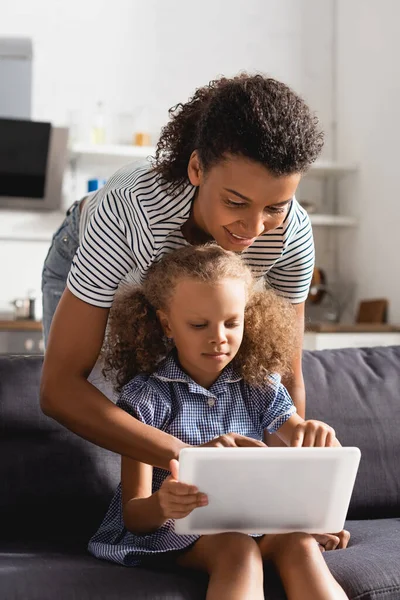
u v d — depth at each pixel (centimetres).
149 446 140
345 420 188
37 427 168
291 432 159
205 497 129
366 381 197
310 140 129
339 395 191
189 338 153
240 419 161
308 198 507
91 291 147
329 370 197
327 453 130
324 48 508
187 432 154
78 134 462
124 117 471
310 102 505
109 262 147
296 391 175
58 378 146
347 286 496
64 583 125
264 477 130
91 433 144
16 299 448
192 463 127
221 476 129
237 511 134
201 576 135
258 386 162
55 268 208
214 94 137
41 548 156
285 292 175
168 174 146
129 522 142
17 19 468
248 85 131
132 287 167
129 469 148
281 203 130
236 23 496
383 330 418
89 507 168
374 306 455
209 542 135
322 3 507
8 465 165
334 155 508
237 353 164
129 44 482
